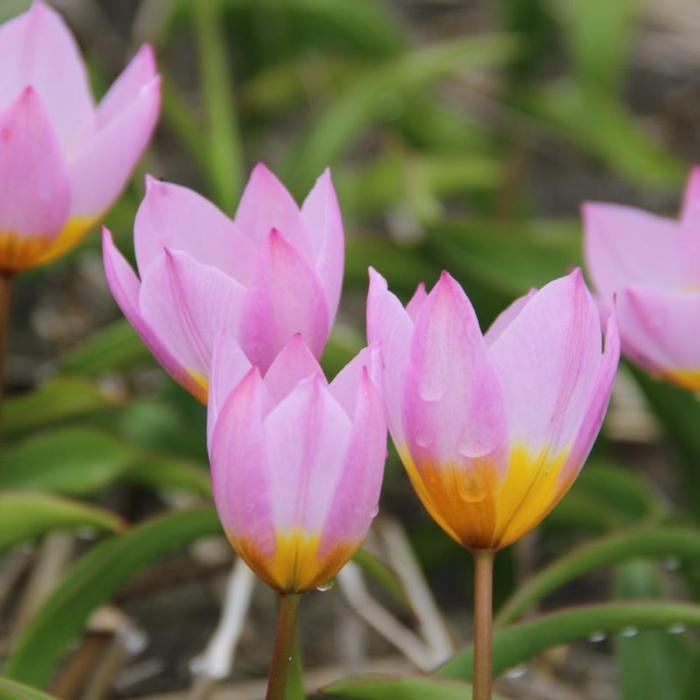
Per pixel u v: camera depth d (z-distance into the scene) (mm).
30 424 1185
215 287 897
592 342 875
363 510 875
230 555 1288
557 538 1355
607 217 1030
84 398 1194
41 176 982
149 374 1594
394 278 1387
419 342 871
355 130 1598
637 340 1000
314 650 1376
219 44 1824
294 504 873
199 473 1124
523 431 876
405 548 1244
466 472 877
